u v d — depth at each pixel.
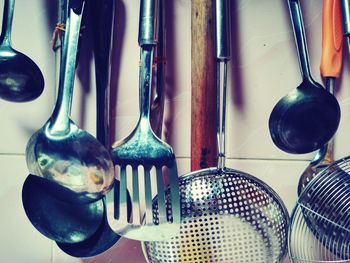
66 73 0.55
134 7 0.63
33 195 0.58
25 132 0.62
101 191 0.54
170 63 0.63
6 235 0.62
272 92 0.64
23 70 0.57
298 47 0.60
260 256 0.60
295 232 0.63
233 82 0.64
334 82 0.62
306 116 0.59
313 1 0.65
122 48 0.63
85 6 0.59
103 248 0.59
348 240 0.62
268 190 0.60
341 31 0.61
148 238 0.54
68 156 0.54
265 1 0.64
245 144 0.64
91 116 0.62
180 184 0.59
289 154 0.64
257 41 0.64
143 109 0.55
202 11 0.58
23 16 0.62
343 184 0.63
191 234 0.59
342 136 0.64
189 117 0.63
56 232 0.58
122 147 0.55
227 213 0.60
